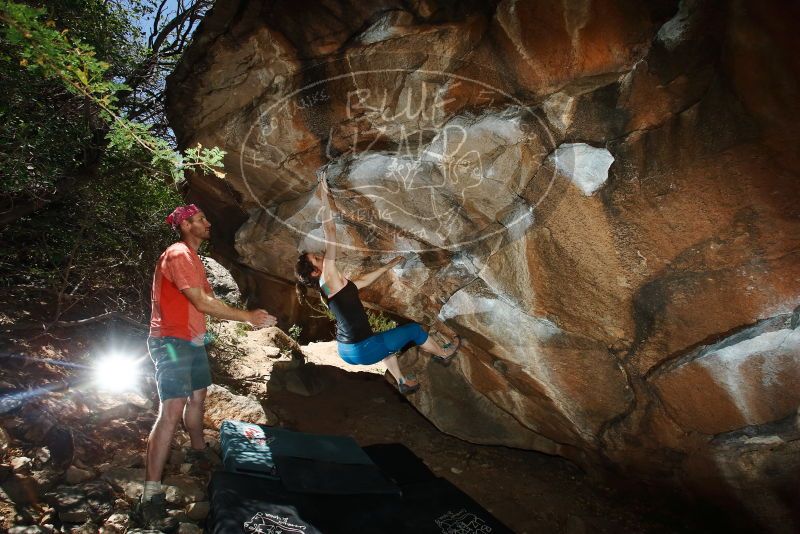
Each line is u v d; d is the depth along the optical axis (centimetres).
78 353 381
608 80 275
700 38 241
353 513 316
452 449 451
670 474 354
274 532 280
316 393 527
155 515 283
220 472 323
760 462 302
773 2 201
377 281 417
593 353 336
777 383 275
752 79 220
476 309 360
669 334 303
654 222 278
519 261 330
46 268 418
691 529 371
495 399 417
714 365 288
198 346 331
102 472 303
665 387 314
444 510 336
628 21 261
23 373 334
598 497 408
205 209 502
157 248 454
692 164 255
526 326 347
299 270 386
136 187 437
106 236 415
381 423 480
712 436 317
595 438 373
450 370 438
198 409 352
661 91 257
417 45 309
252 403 434
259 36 332
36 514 259
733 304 277
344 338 363
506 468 433
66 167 393
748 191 247
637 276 297
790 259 254
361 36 317
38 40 219
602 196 285
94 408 341
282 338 603
